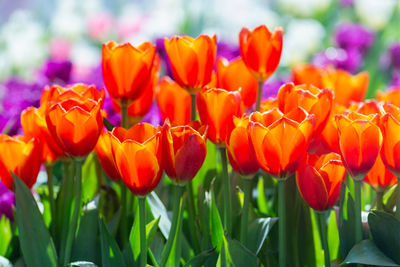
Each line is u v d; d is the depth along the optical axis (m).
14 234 1.38
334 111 1.36
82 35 4.34
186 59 1.32
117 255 1.28
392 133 1.21
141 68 1.32
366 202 1.47
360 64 3.23
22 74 3.49
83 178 1.45
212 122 1.28
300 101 1.26
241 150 1.25
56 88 1.33
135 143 1.20
